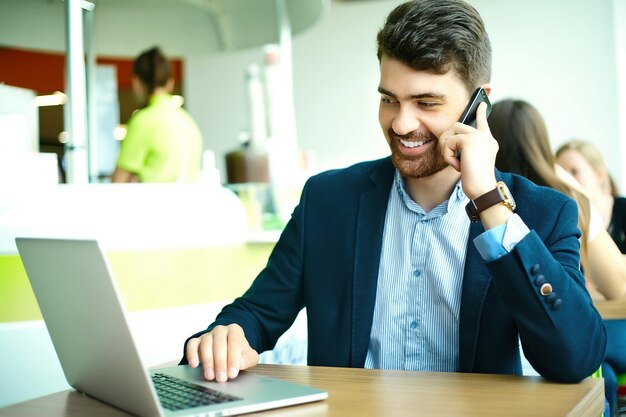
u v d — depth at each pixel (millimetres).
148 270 2268
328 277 1512
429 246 1456
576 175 3457
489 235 1217
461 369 1380
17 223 2000
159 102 3811
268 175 3824
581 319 1199
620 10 6734
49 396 1183
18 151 2129
